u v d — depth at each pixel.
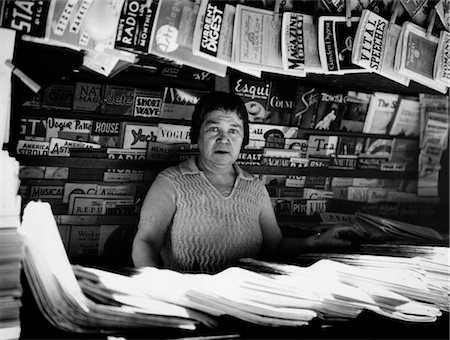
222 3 1.37
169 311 1.23
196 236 1.85
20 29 1.19
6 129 1.21
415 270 1.56
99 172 1.99
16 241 1.16
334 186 2.34
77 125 1.93
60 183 1.93
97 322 1.15
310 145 2.27
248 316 1.27
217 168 1.90
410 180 2.48
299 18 1.46
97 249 2.01
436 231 2.32
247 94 2.12
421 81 1.62
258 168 2.19
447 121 2.49
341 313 1.36
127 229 2.04
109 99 1.96
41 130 1.88
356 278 1.51
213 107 1.85
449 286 1.55
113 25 1.25
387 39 1.55
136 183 2.04
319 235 2.00
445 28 1.64
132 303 1.21
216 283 1.35
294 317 1.30
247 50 1.41
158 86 2.02
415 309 1.42
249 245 1.92
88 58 1.38
